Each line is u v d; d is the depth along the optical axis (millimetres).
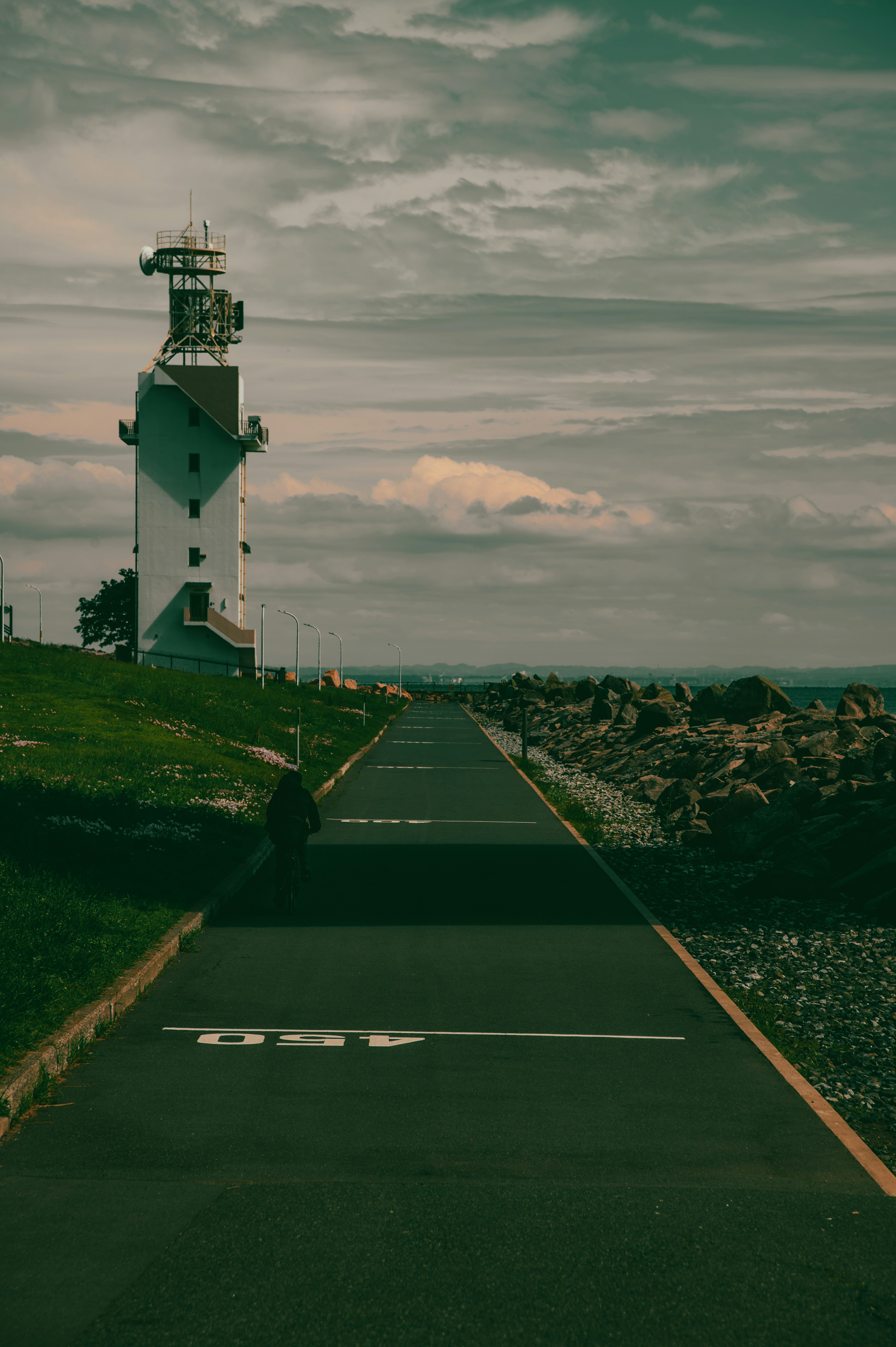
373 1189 6461
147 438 86000
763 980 12375
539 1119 7715
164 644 85938
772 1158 7062
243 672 85938
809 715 44438
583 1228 5965
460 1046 9438
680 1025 10172
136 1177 6602
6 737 29219
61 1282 5332
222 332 91625
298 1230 5895
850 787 24125
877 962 13344
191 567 86188
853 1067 9312
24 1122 7492
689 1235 5898
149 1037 9508
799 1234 5930
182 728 36688
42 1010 9234
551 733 64688
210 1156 6949
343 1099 8047
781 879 17516
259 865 18875
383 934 13992
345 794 32062
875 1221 6109
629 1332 4957
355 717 67562
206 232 91438
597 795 34406
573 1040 9648
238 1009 10430
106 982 10508
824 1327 5020
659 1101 8133
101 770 24734
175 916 13781
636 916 15492
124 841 17516
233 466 86188
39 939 10773
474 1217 6086
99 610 102812
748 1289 5340
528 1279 5398
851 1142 7363
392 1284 5340
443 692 154500
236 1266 5492
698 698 52125
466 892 17297
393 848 21906
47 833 16312
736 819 23688
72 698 38188
